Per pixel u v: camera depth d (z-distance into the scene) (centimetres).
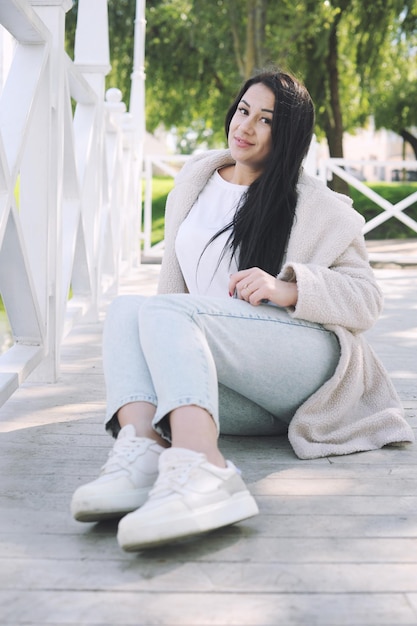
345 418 183
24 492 153
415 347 321
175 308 148
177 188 191
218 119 1288
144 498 132
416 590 117
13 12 187
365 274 173
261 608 111
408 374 269
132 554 127
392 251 786
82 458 174
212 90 1256
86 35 336
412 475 166
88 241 335
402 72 1260
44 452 177
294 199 173
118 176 444
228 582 118
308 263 173
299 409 174
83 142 312
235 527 138
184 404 133
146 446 136
